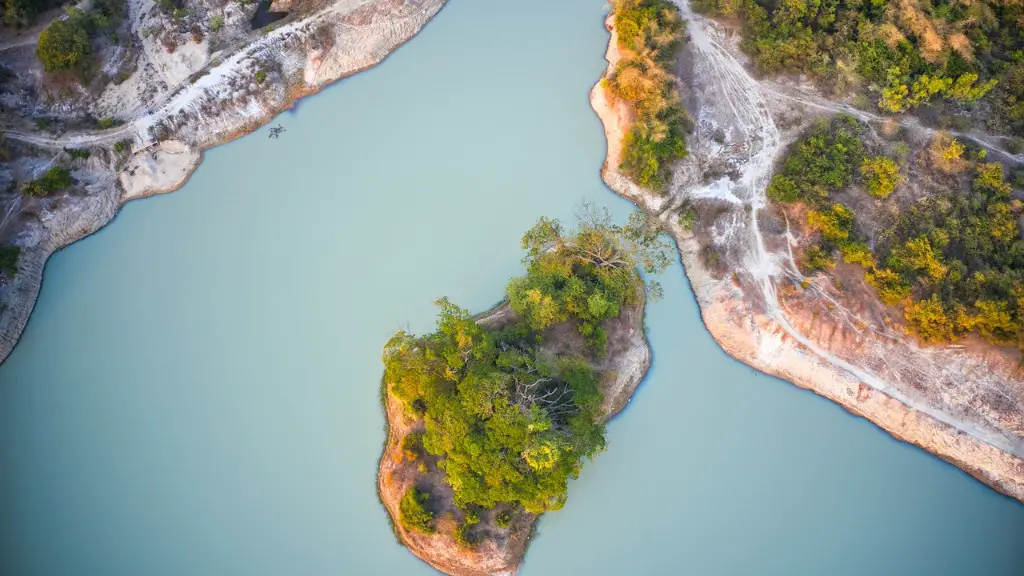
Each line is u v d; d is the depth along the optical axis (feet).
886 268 223.51
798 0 262.67
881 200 236.84
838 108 255.29
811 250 231.09
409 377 200.85
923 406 219.61
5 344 238.07
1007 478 212.84
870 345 223.92
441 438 191.72
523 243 227.40
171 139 264.52
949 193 234.99
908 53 254.47
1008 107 249.55
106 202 257.75
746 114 256.52
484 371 196.24
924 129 248.73
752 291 232.73
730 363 230.68
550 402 198.70
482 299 238.27
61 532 217.77
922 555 211.20
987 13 257.75
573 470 189.47
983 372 215.72
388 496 211.82
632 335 227.81
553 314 214.07
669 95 249.75
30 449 227.20
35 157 259.19
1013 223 224.94
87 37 265.95
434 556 204.85
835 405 225.35
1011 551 211.82
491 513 203.72
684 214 245.24
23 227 248.32
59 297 247.91
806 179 239.09
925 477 218.79
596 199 252.42
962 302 216.54
